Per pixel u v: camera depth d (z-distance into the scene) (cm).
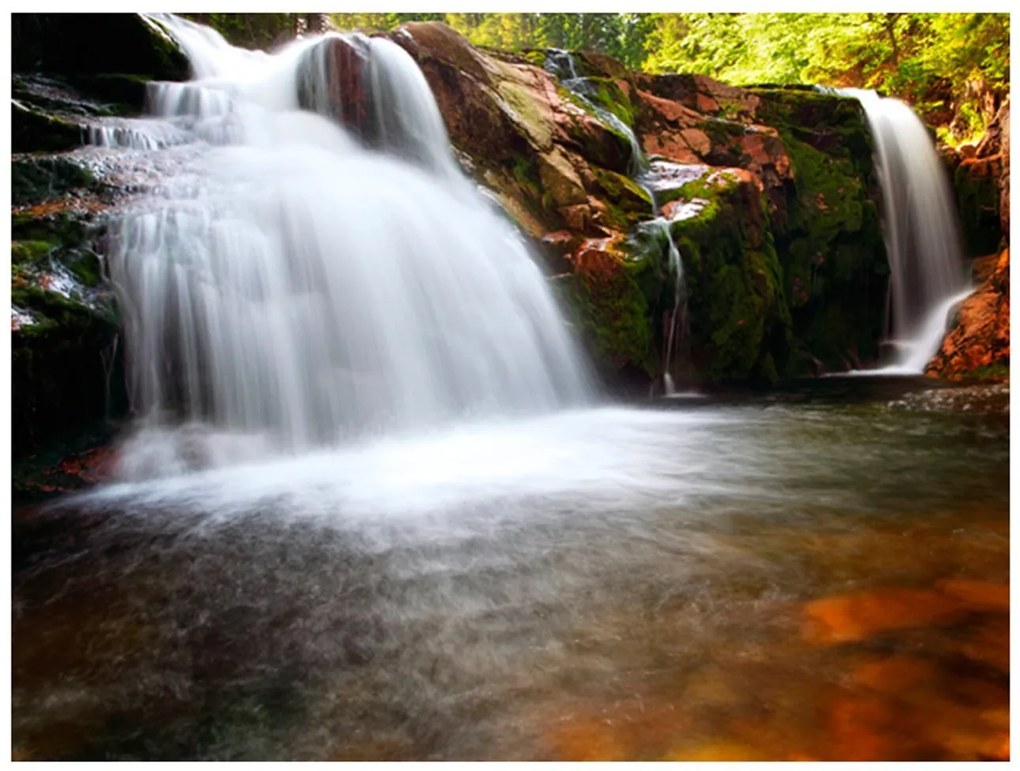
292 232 656
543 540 385
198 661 270
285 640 283
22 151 695
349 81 913
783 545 370
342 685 251
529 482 504
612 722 224
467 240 797
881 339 1350
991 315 1090
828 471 527
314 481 506
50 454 494
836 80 1822
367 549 376
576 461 567
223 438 563
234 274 604
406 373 686
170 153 750
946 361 1112
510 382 764
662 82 1370
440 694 243
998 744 206
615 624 286
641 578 330
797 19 1661
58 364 494
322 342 640
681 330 995
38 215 552
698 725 220
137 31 934
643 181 1112
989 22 1323
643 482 501
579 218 937
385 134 919
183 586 335
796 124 1360
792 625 279
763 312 1063
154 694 249
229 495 475
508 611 302
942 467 531
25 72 888
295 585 334
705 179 1073
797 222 1259
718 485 492
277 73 986
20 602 321
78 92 873
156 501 462
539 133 1018
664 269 934
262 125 866
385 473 529
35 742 223
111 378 535
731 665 252
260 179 719
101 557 371
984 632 269
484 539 388
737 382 1045
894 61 1684
